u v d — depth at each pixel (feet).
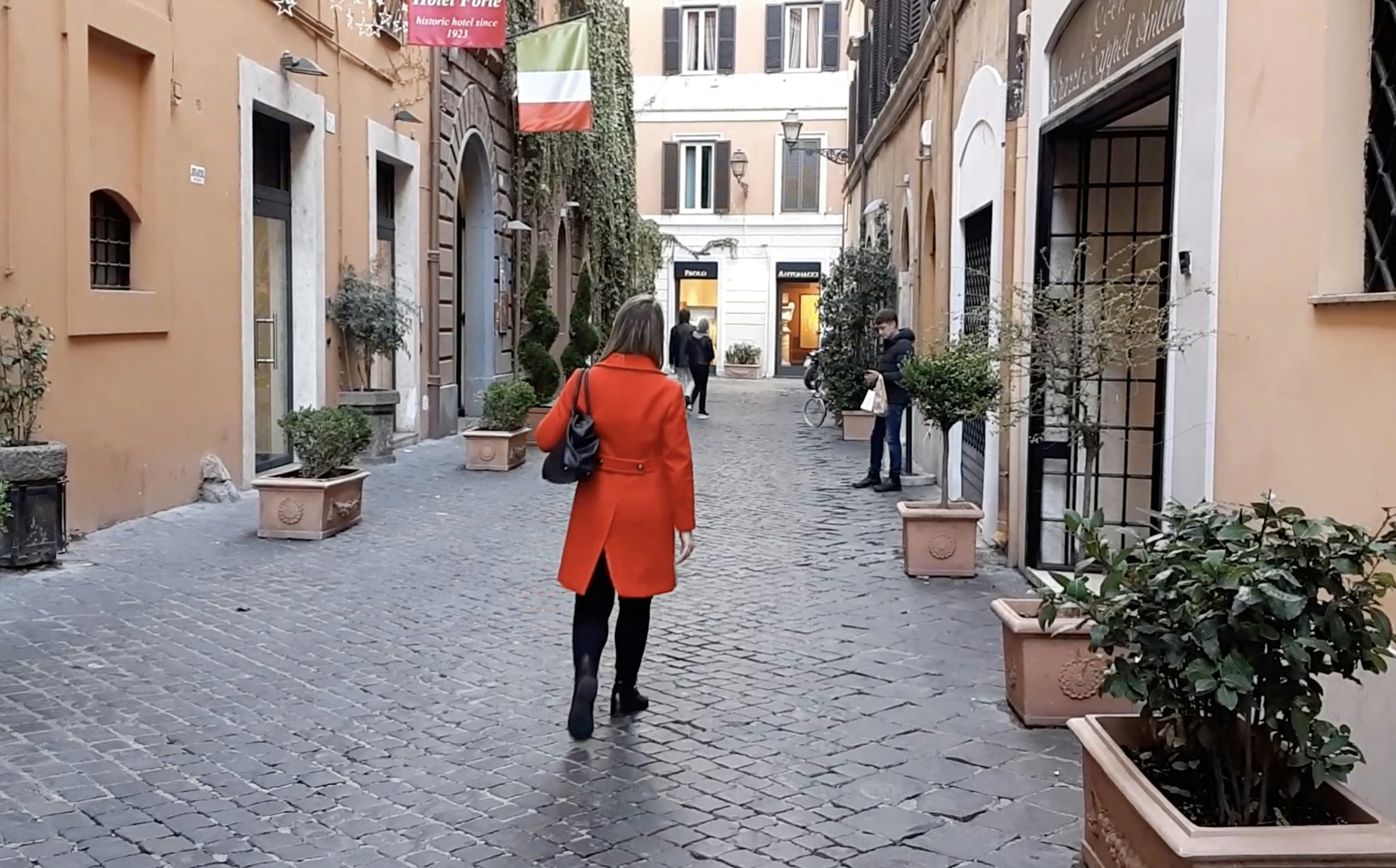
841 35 126.62
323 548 30.12
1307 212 14.55
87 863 12.90
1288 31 15.11
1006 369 28.50
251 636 21.97
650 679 20.18
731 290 131.03
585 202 92.48
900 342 43.52
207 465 36.42
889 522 37.09
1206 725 10.95
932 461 48.29
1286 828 10.09
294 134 43.80
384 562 28.89
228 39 37.27
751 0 127.95
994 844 13.78
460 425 63.46
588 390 17.26
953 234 39.70
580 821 14.30
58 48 28.63
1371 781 12.66
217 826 13.97
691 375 78.59
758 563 30.45
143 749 16.30
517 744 16.88
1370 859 9.86
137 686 18.89
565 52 57.72
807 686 19.84
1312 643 10.01
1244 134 16.33
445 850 13.48
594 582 17.35
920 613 25.02
